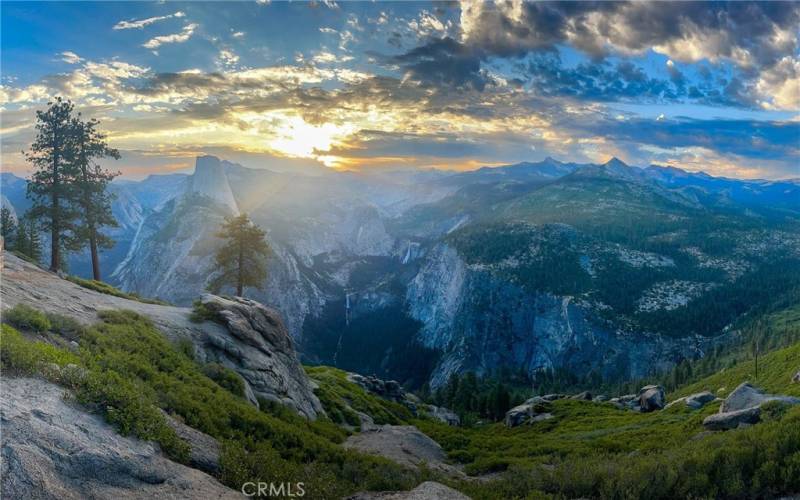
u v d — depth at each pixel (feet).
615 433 157.38
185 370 80.12
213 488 42.68
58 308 81.92
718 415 98.73
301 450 67.15
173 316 111.86
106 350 66.64
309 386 129.80
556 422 214.28
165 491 38.58
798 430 53.78
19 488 31.09
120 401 45.93
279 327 132.26
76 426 39.96
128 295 142.10
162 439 45.01
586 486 55.62
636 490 50.26
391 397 226.99
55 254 163.22
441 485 49.75
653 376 637.30
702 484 48.44
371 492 55.42
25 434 35.81
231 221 190.39
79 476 35.06
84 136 164.96
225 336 111.96
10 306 71.56
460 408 339.36
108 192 176.04
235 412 67.15
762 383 245.65
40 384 44.11
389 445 106.42
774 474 47.42
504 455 115.55
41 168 163.43
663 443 103.81
